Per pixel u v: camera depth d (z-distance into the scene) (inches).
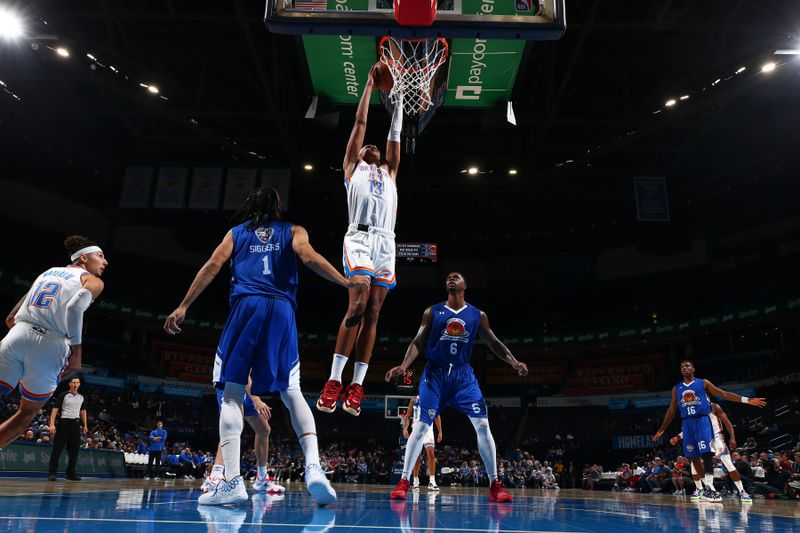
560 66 930.7
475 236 1549.0
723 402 1201.4
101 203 1316.4
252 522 104.0
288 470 943.7
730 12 752.3
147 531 85.7
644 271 1482.5
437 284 1587.1
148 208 1117.7
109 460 519.5
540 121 977.5
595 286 1526.8
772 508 234.2
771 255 1326.3
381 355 1557.6
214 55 920.3
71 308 152.3
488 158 1188.5
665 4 741.9
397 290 1581.0
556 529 104.2
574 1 772.6
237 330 136.5
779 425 986.1
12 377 152.5
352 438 1393.9
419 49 229.3
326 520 111.5
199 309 1514.5
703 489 326.0
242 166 1158.3
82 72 908.0
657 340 1386.6
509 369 1563.7
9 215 1195.9
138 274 1435.8
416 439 203.0
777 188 1279.5
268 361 135.3
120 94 989.8
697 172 1273.4
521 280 1571.1
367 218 171.0
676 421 1184.8
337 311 1624.0
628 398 1346.0
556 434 1343.5
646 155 1220.5
